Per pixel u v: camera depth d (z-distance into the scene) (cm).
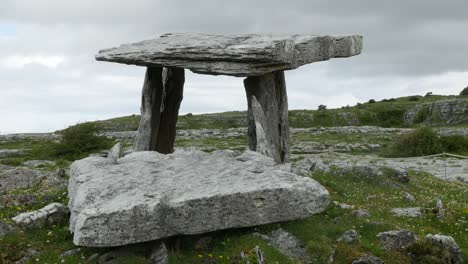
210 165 1617
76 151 4025
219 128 6950
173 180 1491
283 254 1359
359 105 8669
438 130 6125
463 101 7475
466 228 1747
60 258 1295
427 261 1438
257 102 2070
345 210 1739
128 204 1309
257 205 1411
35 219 1470
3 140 5922
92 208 1305
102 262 1276
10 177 2100
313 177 2170
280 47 1939
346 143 5059
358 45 2495
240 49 1928
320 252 1405
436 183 2469
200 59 1994
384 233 1537
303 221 1544
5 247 1336
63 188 1877
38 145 5141
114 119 7569
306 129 6341
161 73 2262
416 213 1844
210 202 1368
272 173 1541
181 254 1344
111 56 2092
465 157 3650
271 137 2108
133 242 1295
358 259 1382
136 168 1579
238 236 1409
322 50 2234
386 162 3741
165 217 1337
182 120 7562
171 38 2280
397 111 7812
